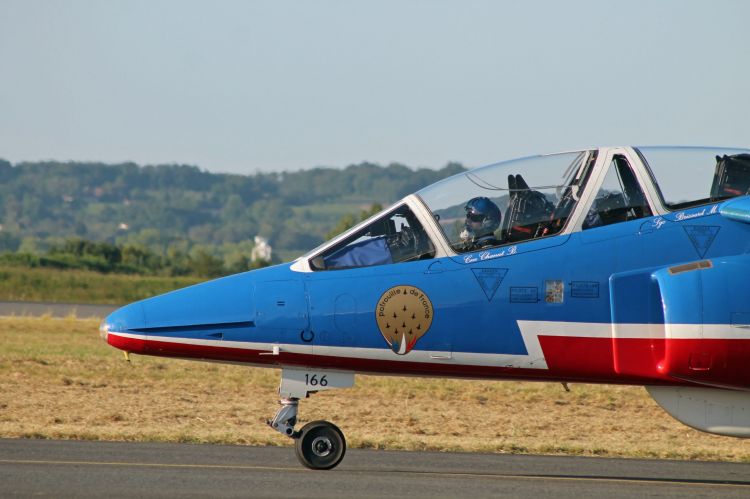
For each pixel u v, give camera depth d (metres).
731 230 38.59
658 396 39.25
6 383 69.81
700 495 35.44
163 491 32.34
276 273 38.44
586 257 38.12
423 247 38.44
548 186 39.12
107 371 79.62
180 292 38.44
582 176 39.34
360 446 46.91
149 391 69.88
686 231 38.47
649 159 39.59
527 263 38.09
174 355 37.81
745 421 38.78
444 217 38.69
